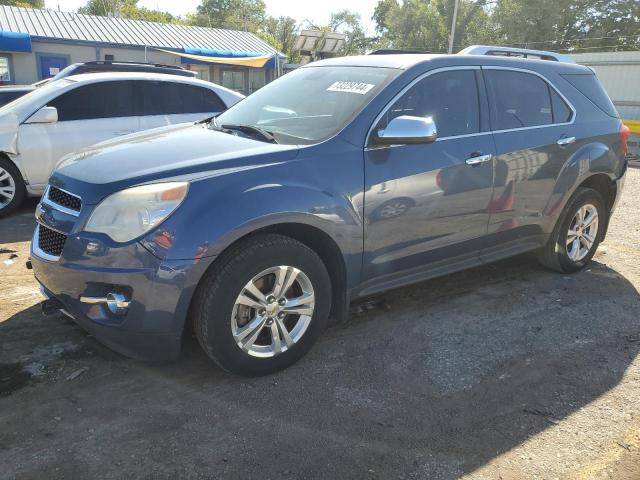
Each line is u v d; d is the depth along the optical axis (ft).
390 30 157.48
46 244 9.93
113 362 10.52
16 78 63.05
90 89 22.17
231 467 7.84
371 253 10.99
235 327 9.50
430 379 10.30
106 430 8.55
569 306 13.80
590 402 9.71
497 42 134.31
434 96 12.00
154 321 8.87
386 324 12.55
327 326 12.37
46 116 21.03
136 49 68.44
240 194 9.17
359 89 11.63
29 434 8.39
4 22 65.41
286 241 9.72
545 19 124.06
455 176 11.94
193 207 8.84
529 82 14.02
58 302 9.84
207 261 8.86
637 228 22.06
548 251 15.53
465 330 12.34
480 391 9.96
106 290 9.01
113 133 22.47
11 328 11.64
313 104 11.94
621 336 12.28
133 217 8.75
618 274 16.31
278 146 10.23
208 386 9.86
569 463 8.14
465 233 12.60
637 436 8.81
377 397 9.68
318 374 10.36
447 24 140.15
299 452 8.20
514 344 11.75
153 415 8.97
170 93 23.86
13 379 9.82
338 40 62.59
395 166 10.98
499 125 13.04
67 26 68.95
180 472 7.71
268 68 73.46
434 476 7.80
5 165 20.75
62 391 9.54
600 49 119.96
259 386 9.90
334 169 10.23
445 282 15.25
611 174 15.76
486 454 8.29
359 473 7.80
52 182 10.38
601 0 119.24
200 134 11.62
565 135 14.34
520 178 13.34
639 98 59.31
